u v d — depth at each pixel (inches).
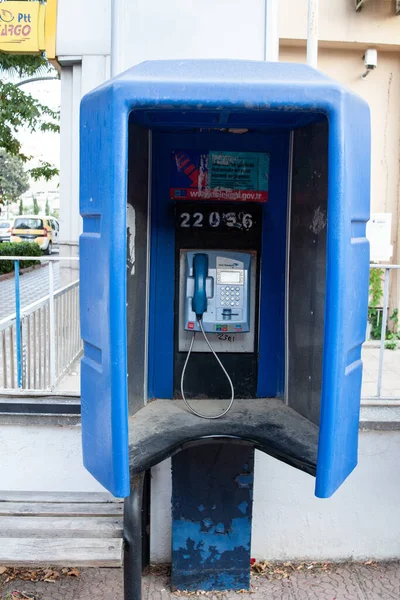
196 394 99.2
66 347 161.9
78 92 190.1
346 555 123.6
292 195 94.2
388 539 123.1
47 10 189.2
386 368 191.3
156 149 93.7
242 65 74.1
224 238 93.4
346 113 68.7
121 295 69.9
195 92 67.4
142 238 92.8
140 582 89.0
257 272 95.5
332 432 72.5
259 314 97.8
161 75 69.3
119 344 70.6
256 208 93.2
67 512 103.7
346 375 75.2
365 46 213.6
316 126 84.7
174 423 89.8
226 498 110.3
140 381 95.8
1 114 362.0
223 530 111.6
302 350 91.6
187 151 93.9
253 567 121.3
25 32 191.3
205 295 93.1
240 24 117.7
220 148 94.0
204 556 112.5
